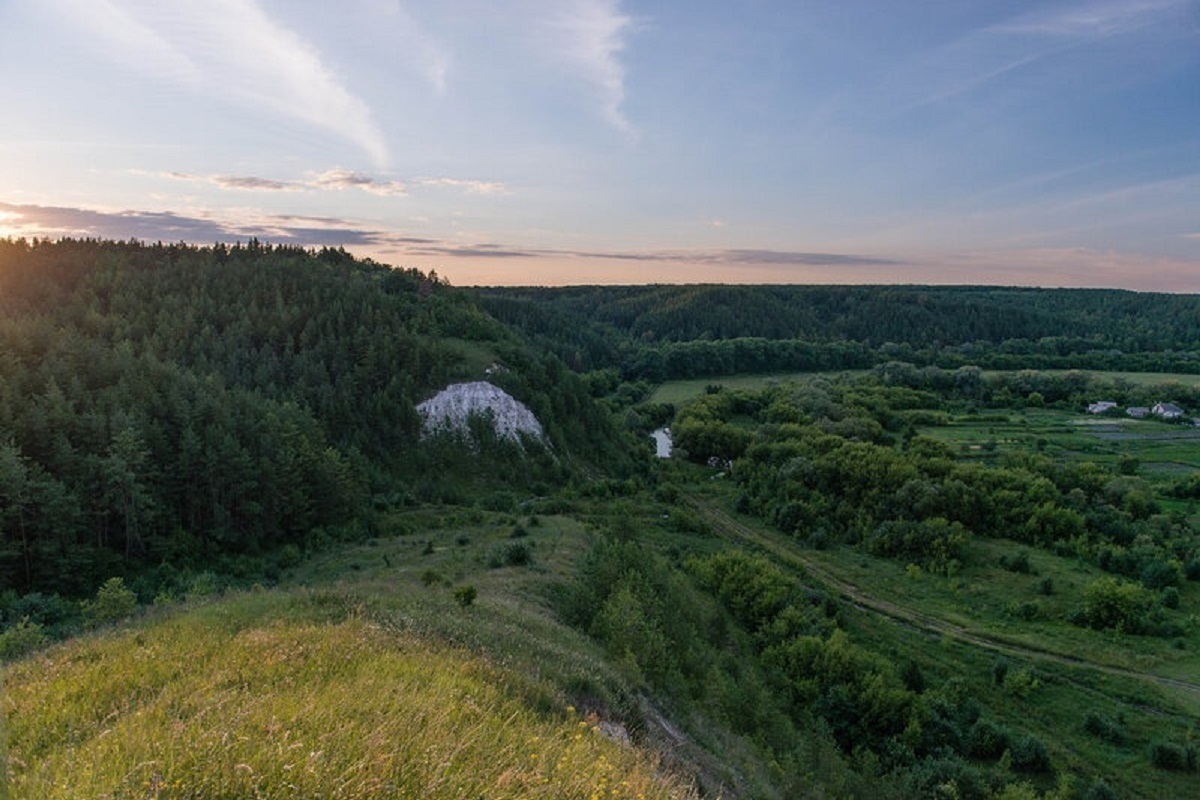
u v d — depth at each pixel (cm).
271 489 5962
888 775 3538
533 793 820
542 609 3139
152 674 1260
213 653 1412
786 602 5341
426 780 798
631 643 2608
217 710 956
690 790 1237
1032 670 4850
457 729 999
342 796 733
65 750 866
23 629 2889
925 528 7031
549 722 1225
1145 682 4728
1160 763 3950
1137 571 6350
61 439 5419
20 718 1023
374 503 7231
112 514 5394
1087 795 3609
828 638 4909
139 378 6875
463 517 6912
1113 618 5472
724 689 3048
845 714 4081
